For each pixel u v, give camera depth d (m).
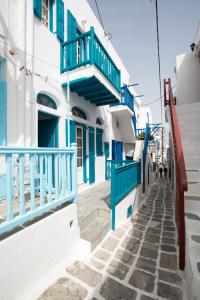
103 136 8.79
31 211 2.44
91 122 7.52
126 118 10.74
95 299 2.41
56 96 5.45
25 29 4.36
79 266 3.04
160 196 9.77
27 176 4.02
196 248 2.62
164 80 8.34
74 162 3.35
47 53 5.18
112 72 6.88
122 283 2.72
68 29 5.95
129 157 12.70
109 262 3.22
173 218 5.82
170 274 2.96
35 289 2.41
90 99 7.13
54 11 5.64
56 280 2.69
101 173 8.50
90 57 5.22
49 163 2.80
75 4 6.52
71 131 6.03
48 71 5.20
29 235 2.39
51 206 2.77
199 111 6.52
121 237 4.23
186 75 9.58
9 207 2.13
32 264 2.42
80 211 4.36
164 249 3.74
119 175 5.10
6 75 3.95
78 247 3.39
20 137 4.20
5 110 3.92
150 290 2.60
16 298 2.19
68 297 2.40
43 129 5.88
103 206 4.82
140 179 8.20
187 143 5.71
